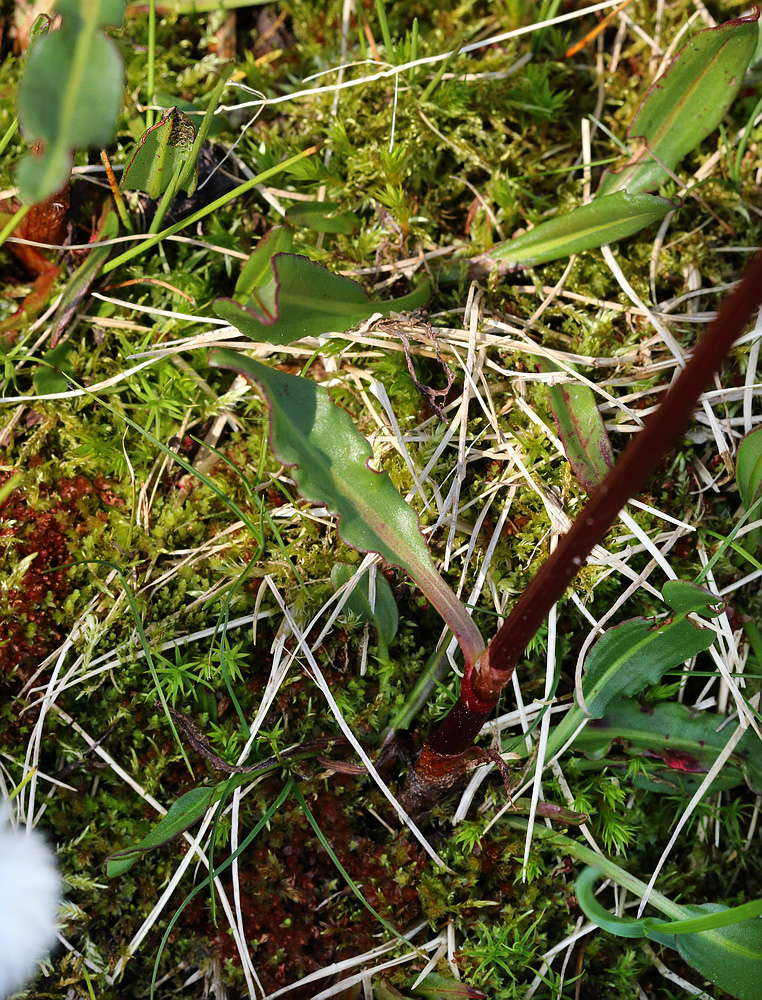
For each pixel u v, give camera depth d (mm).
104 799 247
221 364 201
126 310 267
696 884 257
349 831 248
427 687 246
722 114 258
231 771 235
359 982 241
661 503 261
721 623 248
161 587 253
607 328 266
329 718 250
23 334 261
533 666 254
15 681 249
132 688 249
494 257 266
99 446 255
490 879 246
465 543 255
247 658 252
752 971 228
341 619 249
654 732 247
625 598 243
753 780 246
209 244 264
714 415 262
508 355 262
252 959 242
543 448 253
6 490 226
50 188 156
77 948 241
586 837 250
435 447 254
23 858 222
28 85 150
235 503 258
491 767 246
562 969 244
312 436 215
